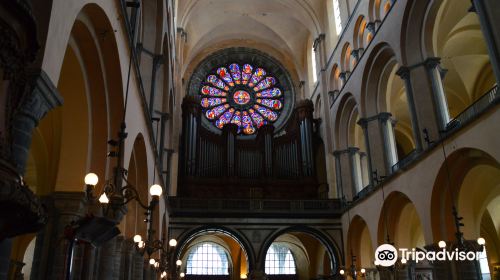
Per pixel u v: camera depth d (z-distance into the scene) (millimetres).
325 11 32625
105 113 10773
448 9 19656
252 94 38375
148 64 18016
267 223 28047
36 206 4477
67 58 9648
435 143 16781
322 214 28438
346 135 29203
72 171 10195
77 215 9773
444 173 16703
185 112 33250
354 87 25750
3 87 4316
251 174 31875
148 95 17531
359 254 26766
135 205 16422
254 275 26703
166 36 20797
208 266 36281
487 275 25125
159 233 21688
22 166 5387
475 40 22766
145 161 16109
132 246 15852
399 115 29797
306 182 31406
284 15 35781
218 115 37250
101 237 8789
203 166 31750
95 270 11078
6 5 3982
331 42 31047
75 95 10188
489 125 13758
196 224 27625
